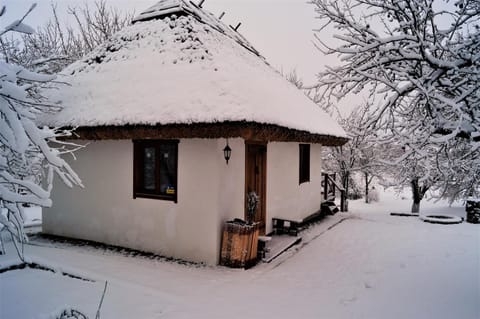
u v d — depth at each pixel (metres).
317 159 12.91
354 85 5.32
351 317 4.57
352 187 26.08
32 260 5.97
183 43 8.11
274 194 9.16
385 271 6.52
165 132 6.34
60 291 4.96
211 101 6.16
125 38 9.34
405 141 4.75
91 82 8.30
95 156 7.98
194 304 4.80
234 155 7.11
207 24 9.84
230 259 6.47
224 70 7.13
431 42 5.14
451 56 5.06
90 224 8.10
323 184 16.38
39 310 4.30
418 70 5.12
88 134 7.25
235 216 7.19
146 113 6.53
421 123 5.09
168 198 7.03
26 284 5.17
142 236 7.37
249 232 6.45
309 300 5.09
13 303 4.48
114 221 7.75
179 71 7.29
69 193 8.38
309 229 10.37
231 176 7.00
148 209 7.28
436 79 4.77
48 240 8.24
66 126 7.36
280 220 9.12
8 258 6.60
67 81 8.73
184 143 6.83
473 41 4.74
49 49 17.66
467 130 4.61
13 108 3.32
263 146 8.53
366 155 18.14
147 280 5.68
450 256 7.55
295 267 6.66
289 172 10.16
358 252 7.85
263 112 6.13
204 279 5.80
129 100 7.10
